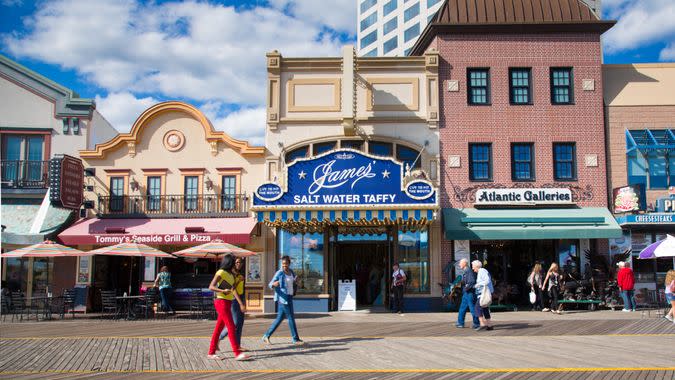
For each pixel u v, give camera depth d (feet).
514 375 29.09
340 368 31.22
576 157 70.79
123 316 61.21
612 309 64.80
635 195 65.87
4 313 63.72
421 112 71.26
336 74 72.08
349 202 60.03
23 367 32.40
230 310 34.42
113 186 72.13
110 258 73.77
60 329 50.11
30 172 72.84
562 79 72.49
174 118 72.79
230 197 70.90
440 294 68.13
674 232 68.80
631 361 32.50
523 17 72.59
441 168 70.33
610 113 71.92
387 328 49.24
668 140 70.74
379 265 74.18
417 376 29.07
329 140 71.15
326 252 69.00
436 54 71.15
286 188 60.59
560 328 47.96
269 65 71.67
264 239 69.62
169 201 71.31
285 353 36.11
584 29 72.28
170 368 31.76
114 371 31.12
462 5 73.41
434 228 69.31
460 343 39.96
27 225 68.95
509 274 71.05
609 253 68.64
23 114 74.08
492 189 69.67
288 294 40.22
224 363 33.04
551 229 65.77
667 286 51.65
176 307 64.95
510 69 72.33
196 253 62.34
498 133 71.00
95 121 77.00
